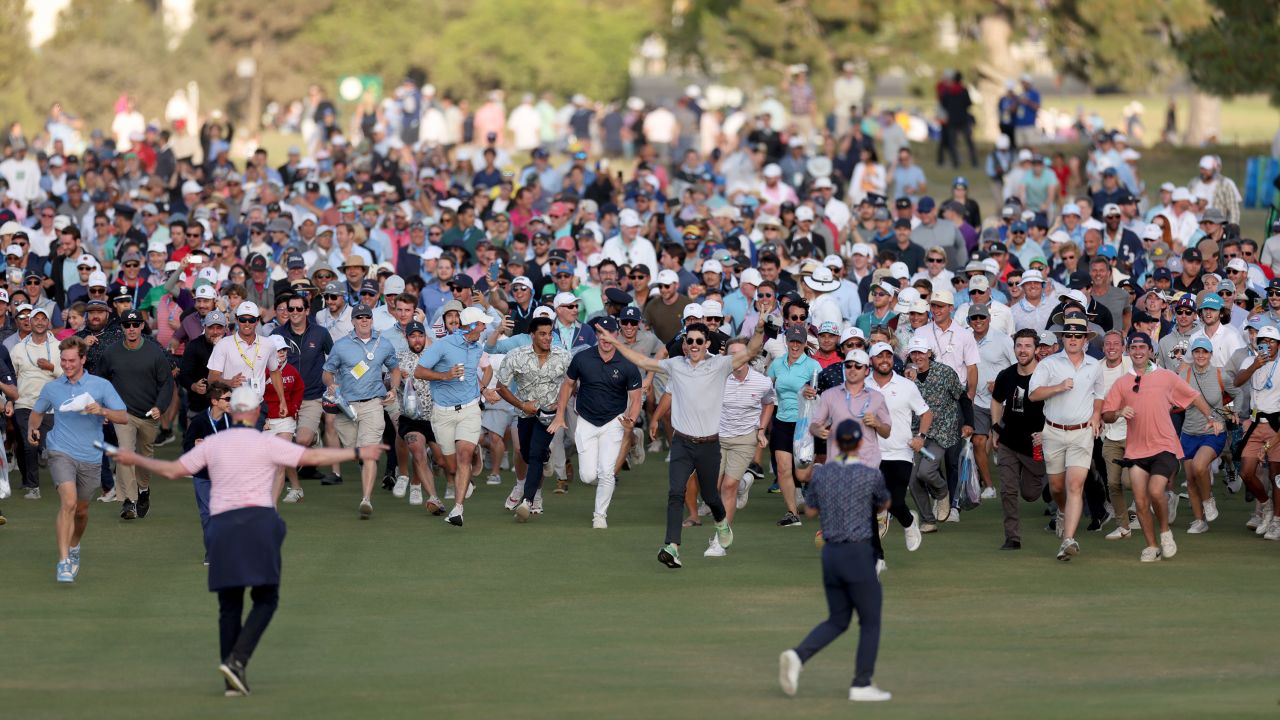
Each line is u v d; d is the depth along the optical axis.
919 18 189.88
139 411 67.94
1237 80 138.62
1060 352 59.16
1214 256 78.44
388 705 37.53
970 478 66.56
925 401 63.81
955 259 94.56
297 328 69.94
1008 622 48.81
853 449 39.69
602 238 98.38
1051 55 194.62
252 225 93.56
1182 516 69.12
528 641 46.28
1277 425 62.91
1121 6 180.62
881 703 37.75
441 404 65.31
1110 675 41.25
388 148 140.88
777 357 70.88
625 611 50.72
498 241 96.94
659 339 80.81
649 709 36.97
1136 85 189.88
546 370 65.69
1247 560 59.09
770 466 79.69
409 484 75.88
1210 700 37.31
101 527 66.56
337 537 63.78
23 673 42.09
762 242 94.25
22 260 87.25
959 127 161.50
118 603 51.94
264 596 40.53
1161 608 50.78
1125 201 94.56
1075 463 58.16
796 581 55.44
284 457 40.97
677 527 57.31
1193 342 65.75
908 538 59.19
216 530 40.31
